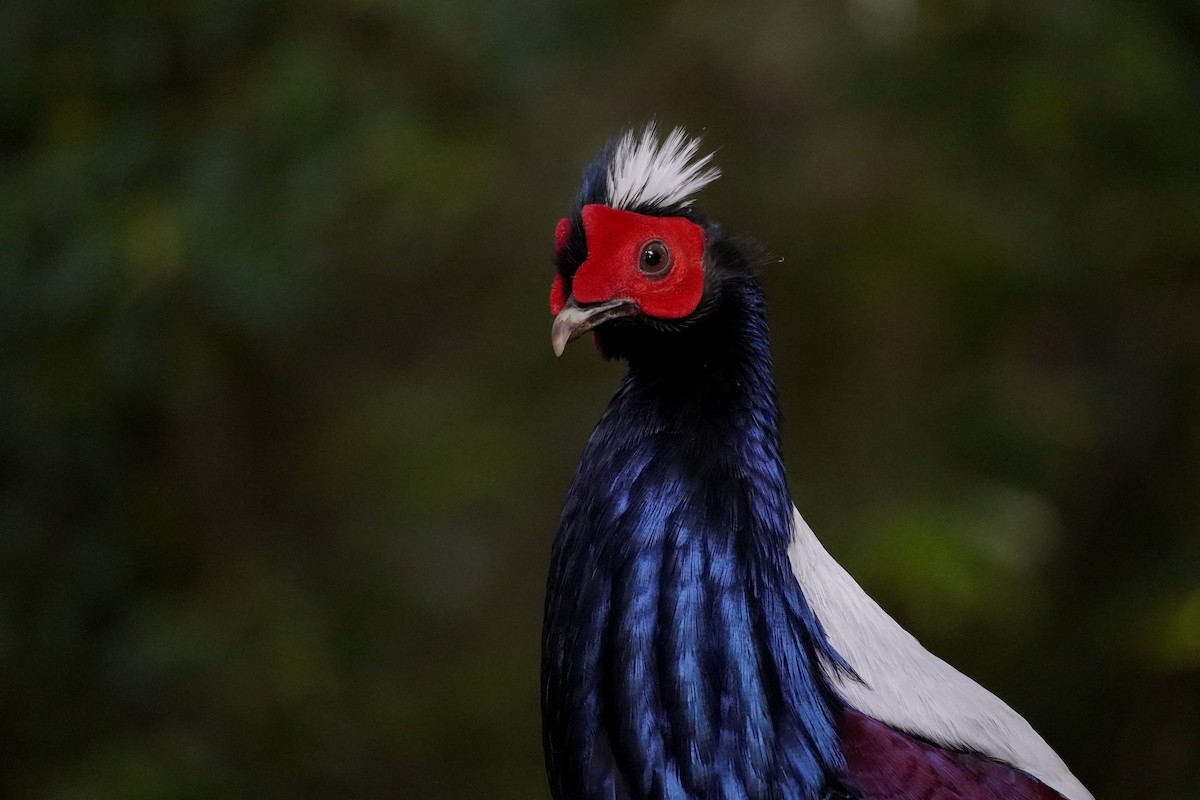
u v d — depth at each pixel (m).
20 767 12.99
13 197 12.77
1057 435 13.06
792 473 12.66
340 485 14.32
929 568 11.25
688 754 5.57
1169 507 14.16
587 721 5.76
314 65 12.46
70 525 13.65
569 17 12.44
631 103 13.41
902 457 12.63
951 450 12.77
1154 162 13.33
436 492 13.33
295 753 13.00
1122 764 13.53
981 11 12.99
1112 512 14.39
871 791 5.62
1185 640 12.09
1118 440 14.43
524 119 13.33
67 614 13.44
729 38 13.05
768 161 13.10
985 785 5.80
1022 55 12.92
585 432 13.33
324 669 13.11
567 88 13.42
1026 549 11.95
